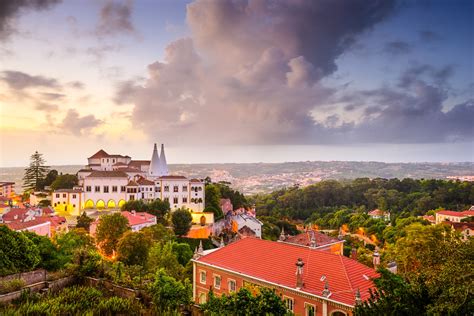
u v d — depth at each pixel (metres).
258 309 25.62
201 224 128.50
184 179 139.62
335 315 36.41
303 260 43.81
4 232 37.84
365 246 135.38
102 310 29.14
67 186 151.25
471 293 20.52
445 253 26.30
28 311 27.48
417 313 20.83
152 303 31.03
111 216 85.88
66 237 60.88
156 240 86.31
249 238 52.97
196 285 51.12
